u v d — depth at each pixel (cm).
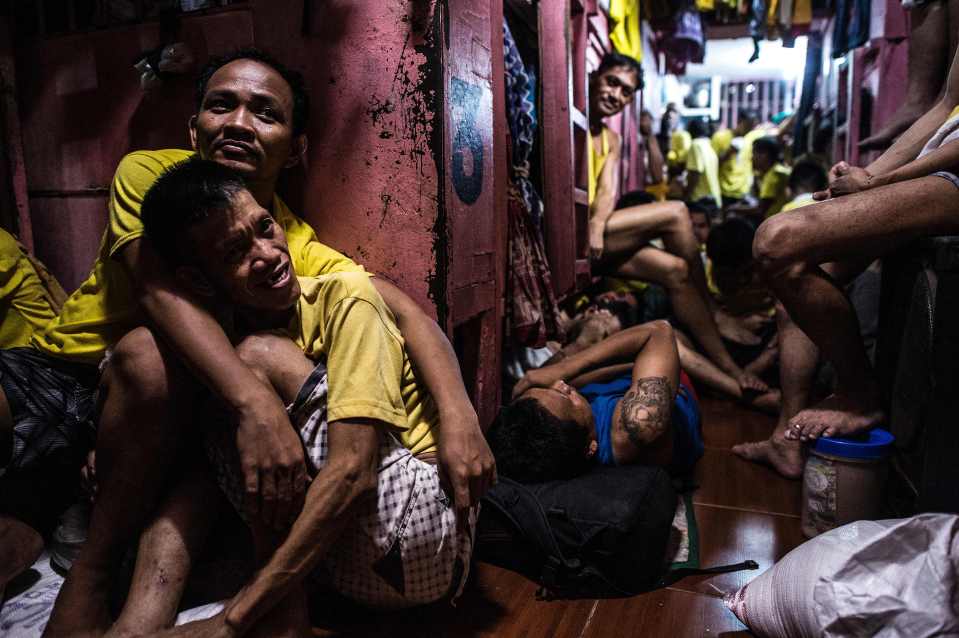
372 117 168
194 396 133
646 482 168
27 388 154
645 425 183
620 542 158
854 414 189
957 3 244
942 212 168
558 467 173
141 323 156
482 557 178
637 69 367
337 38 169
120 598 144
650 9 542
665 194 604
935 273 163
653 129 660
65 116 201
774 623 135
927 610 113
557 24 269
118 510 131
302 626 123
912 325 178
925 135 211
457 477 128
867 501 178
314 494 118
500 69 213
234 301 130
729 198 776
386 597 138
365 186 171
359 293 131
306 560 117
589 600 159
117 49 192
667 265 339
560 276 279
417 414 144
